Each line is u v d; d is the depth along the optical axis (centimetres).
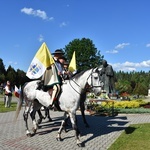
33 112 1070
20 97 1072
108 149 824
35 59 996
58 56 1052
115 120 1469
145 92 6016
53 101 932
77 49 4784
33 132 1050
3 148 842
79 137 927
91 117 1600
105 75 1744
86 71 919
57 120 1424
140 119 1522
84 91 934
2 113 1756
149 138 962
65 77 988
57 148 850
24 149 837
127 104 1964
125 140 935
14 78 7631
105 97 2008
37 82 1046
